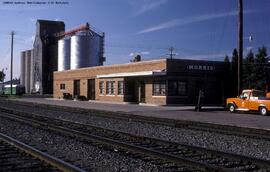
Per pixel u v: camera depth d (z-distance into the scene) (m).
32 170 10.04
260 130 18.97
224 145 15.05
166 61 42.59
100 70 55.19
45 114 30.94
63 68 94.44
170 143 14.42
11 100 59.81
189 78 44.09
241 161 11.15
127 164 10.91
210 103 45.25
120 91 50.47
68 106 40.81
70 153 12.73
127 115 28.84
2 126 21.11
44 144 14.75
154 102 45.12
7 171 9.99
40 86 108.06
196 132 19.23
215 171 9.77
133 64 48.00
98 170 10.18
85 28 91.00
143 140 15.81
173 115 29.05
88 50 89.50
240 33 33.78
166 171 10.05
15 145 13.80
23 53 125.44
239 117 27.61
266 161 10.64
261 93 31.83
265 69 58.22
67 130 18.03
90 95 58.72
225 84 46.16
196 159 11.63
